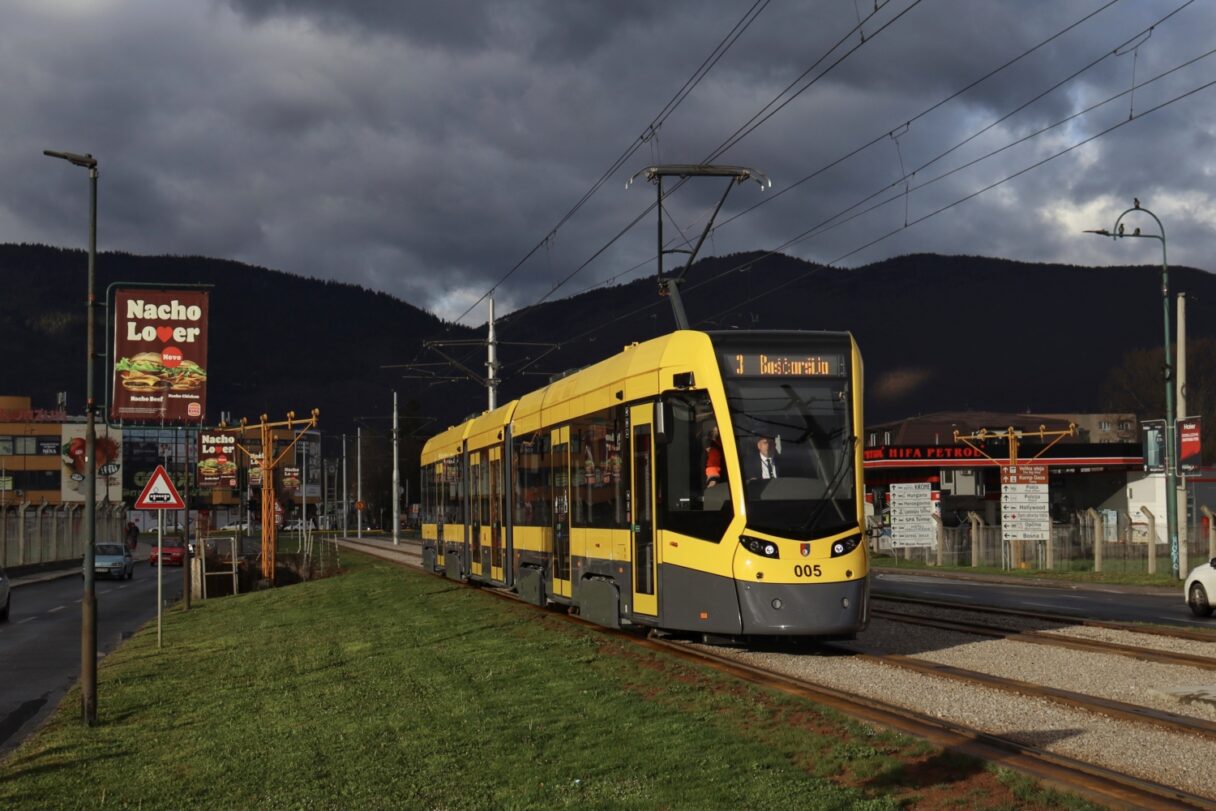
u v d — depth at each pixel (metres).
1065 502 71.00
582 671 14.00
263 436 43.50
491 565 25.91
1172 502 33.44
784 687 12.21
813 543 14.45
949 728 9.67
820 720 10.09
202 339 22.19
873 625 19.03
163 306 22.09
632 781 8.48
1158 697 11.39
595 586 17.89
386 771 9.41
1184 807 7.22
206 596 38.50
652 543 15.95
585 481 18.66
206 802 8.98
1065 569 38.91
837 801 7.60
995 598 26.36
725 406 14.85
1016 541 41.34
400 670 15.27
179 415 21.69
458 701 12.43
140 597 40.53
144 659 19.69
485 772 9.16
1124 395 97.81
